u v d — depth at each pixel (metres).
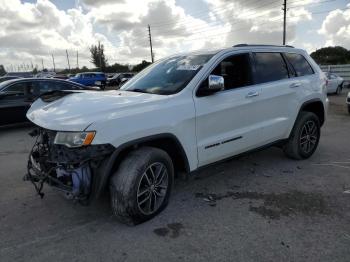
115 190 3.12
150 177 3.32
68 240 3.09
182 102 3.55
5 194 4.23
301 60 5.35
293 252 2.82
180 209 3.68
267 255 2.79
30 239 3.12
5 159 6.05
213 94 3.84
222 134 3.99
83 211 3.68
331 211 3.57
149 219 3.41
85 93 3.86
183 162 3.63
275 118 4.72
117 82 36.44
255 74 4.45
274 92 4.61
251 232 3.16
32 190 4.35
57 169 3.09
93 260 2.78
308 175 4.71
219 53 4.11
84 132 2.87
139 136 3.15
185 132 3.54
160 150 3.37
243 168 5.04
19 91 9.21
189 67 4.01
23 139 7.97
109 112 3.08
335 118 10.40
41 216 3.59
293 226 3.26
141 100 3.38
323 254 2.79
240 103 4.12
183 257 2.79
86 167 2.98
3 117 8.93
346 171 4.87
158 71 4.34
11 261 2.78
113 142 2.97
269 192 4.12
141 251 2.89
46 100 3.91
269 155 5.70
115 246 2.97
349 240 2.99
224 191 4.18
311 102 5.29
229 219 3.43
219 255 2.81
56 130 2.99
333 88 19.59
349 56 49.84
